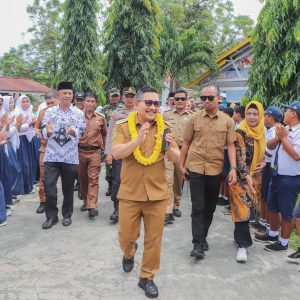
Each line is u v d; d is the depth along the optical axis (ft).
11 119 19.53
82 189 19.89
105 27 39.29
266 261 13.98
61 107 17.39
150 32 38.17
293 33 18.65
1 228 17.20
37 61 91.40
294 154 13.70
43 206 20.02
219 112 13.97
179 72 48.21
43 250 14.71
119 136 11.17
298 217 13.51
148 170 10.96
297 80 19.08
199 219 13.91
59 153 17.15
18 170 21.40
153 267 11.42
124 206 11.31
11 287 11.73
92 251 14.66
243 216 13.56
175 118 19.52
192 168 13.91
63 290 11.59
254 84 20.81
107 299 11.09
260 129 14.57
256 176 15.61
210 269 13.24
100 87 40.24
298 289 11.93
